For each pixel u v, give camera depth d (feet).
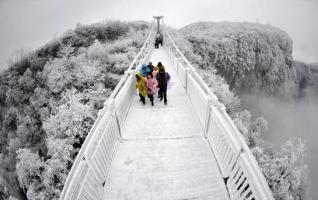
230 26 214.28
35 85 86.69
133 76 23.98
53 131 41.45
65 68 63.21
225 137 11.65
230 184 11.28
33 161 43.47
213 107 13.60
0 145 79.56
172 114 19.85
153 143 15.62
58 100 60.54
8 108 88.99
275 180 32.17
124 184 12.20
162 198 11.37
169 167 13.28
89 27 126.93
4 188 59.77
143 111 20.65
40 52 113.19
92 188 10.48
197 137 16.08
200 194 11.52
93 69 60.13
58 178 37.50
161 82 20.52
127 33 110.52
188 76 23.22
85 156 9.52
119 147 15.31
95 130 11.05
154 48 62.80
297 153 40.70
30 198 41.01
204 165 13.29
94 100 51.65
